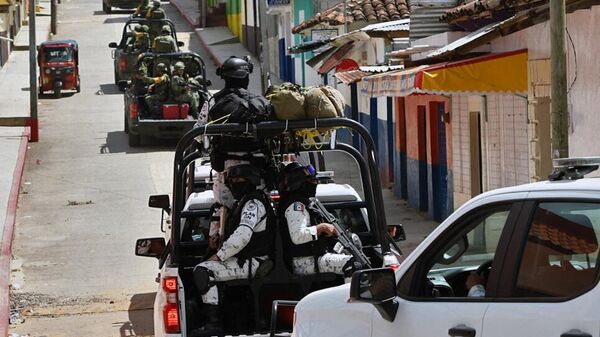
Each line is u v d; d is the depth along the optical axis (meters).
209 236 18.23
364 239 18.69
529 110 31.00
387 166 54.75
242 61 17.88
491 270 10.71
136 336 28.12
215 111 17.45
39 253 39.69
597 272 9.52
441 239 11.62
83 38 111.25
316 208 17.19
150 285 34.34
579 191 10.02
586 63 27.20
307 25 58.69
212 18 115.25
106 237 42.00
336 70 53.38
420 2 42.41
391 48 49.59
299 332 13.05
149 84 62.28
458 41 32.72
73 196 50.16
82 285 34.62
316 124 17.14
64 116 74.31
